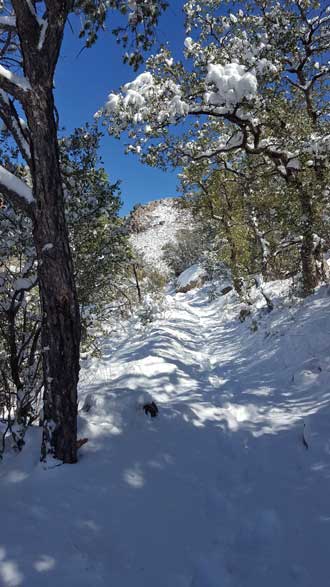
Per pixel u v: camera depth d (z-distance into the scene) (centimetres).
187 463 436
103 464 402
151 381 792
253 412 612
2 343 547
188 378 838
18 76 364
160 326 1441
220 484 407
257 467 441
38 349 529
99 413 518
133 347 1201
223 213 1820
